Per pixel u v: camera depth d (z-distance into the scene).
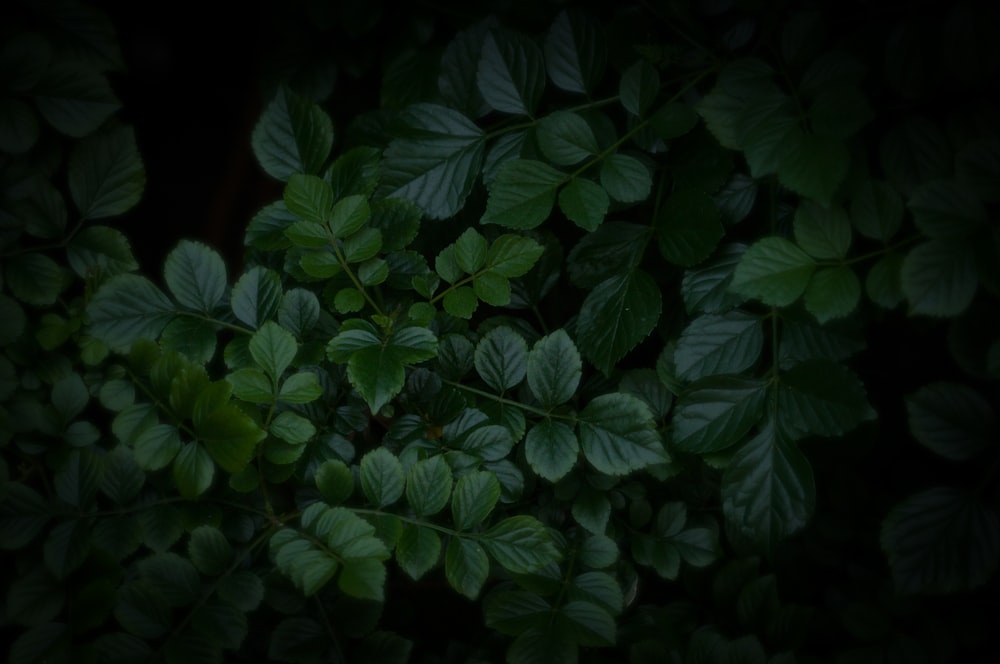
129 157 0.80
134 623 0.73
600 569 0.79
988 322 0.75
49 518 0.75
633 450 0.74
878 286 0.74
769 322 0.79
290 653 0.75
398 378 0.72
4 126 0.78
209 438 0.72
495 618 0.75
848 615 0.80
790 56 0.78
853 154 0.77
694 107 0.78
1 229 0.78
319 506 0.73
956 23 0.76
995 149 0.73
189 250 0.76
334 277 0.77
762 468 0.76
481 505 0.73
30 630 0.73
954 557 0.74
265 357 0.73
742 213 0.79
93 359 0.76
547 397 0.75
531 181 0.76
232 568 0.74
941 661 0.79
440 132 0.80
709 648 0.78
